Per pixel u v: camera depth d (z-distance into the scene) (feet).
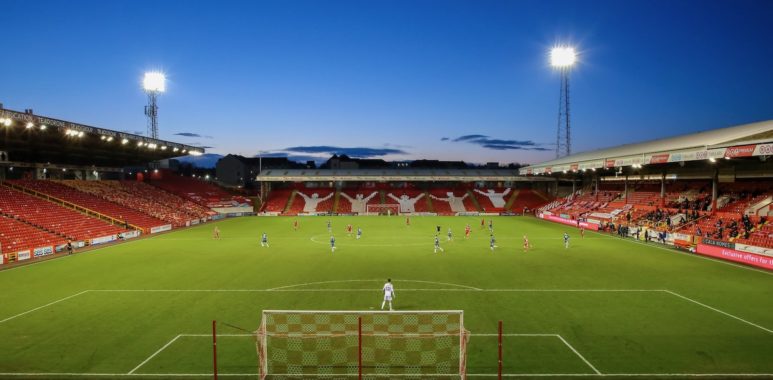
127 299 77.51
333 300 77.00
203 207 256.11
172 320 66.03
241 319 66.44
